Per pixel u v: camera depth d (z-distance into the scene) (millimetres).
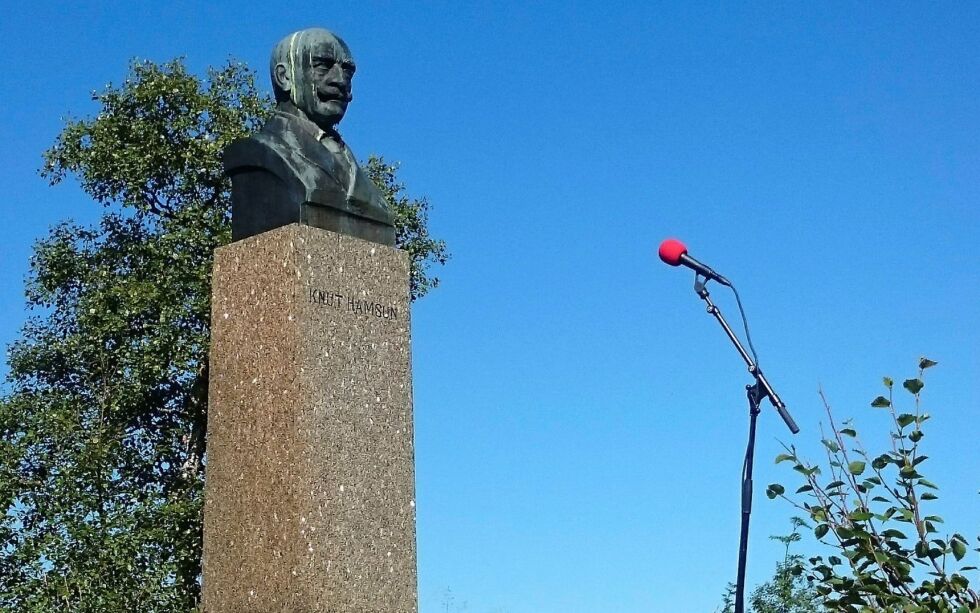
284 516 6895
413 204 21422
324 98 7781
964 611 6164
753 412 7359
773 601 8625
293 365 7035
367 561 7051
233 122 19266
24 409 18250
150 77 19375
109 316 18438
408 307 7625
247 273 7414
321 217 7379
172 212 19438
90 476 17734
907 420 6516
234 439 7262
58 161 19125
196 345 18109
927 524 6438
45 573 16609
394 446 7336
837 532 6500
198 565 17422
